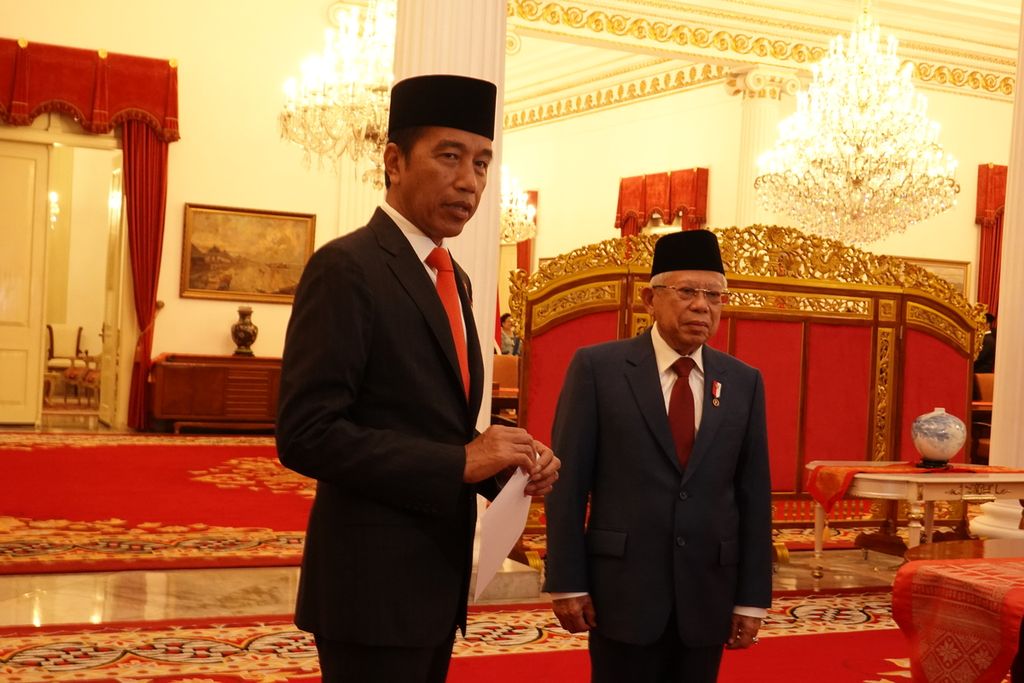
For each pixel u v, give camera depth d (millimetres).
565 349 6777
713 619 2789
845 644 5285
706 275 2857
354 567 2020
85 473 9570
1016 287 6672
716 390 2875
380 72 10383
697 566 2781
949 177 11508
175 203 13383
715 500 2826
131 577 6066
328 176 13984
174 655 4605
